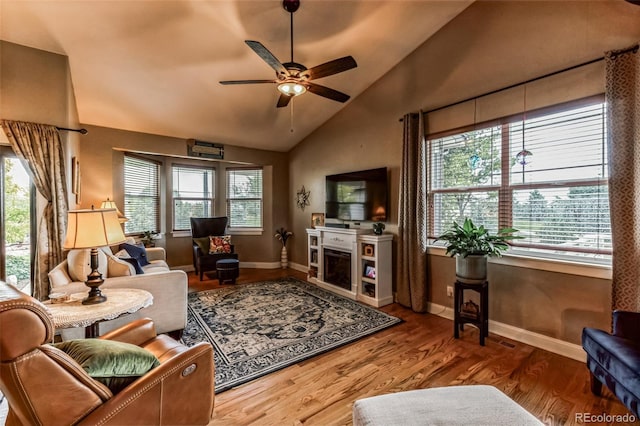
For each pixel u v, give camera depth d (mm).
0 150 2832
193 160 5918
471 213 3156
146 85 3625
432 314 3449
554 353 2508
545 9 2553
